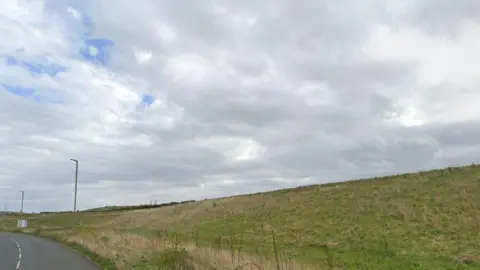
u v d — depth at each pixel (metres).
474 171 42.41
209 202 63.44
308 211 40.78
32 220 96.94
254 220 42.16
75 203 52.22
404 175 48.03
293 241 29.25
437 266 19.27
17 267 18.14
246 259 14.66
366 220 33.28
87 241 29.20
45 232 54.00
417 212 32.66
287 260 14.49
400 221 31.36
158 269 13.98
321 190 50.41
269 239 30.95
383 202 37.72
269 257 15.14
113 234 33.28
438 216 30.81
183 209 63.25
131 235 30.36
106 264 18.06
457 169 44.72
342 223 33.59
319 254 22.28
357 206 38.28
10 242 36.44
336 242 27.22
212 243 21.23
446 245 23.88
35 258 22.03
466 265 19.41
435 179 42.56
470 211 30.66
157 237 24.56
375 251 23.22
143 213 71.62
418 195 37.78
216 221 46.53
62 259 21.31
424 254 21.92
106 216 82.81
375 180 49.09
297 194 51.56
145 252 19.12
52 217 99.88
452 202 33.75
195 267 13.70
